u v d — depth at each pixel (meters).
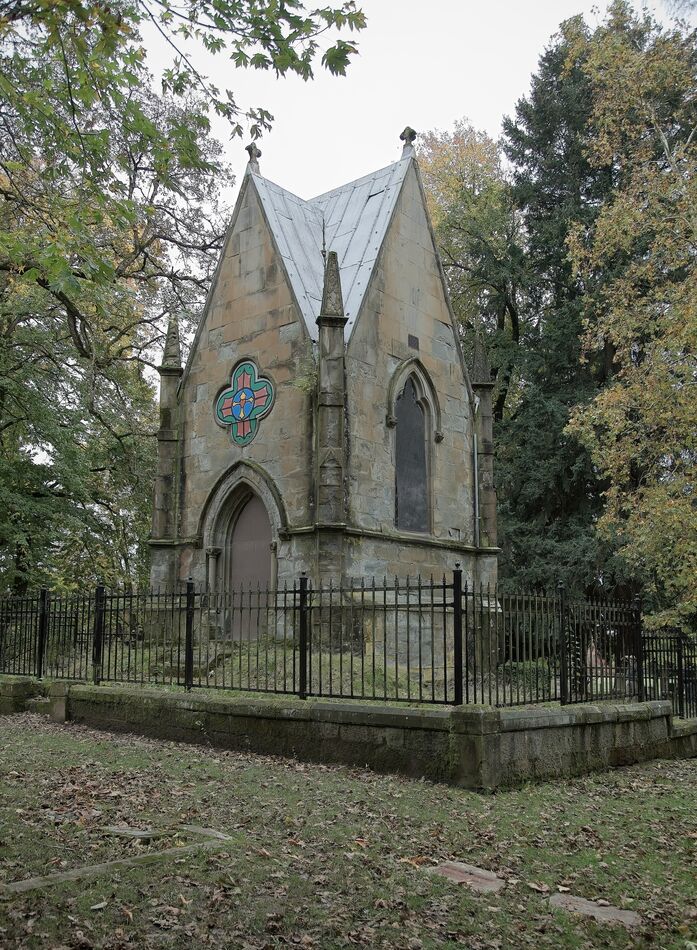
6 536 25.58
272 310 20.67
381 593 19.06
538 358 35.97
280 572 19.12
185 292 32.38
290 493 19.39
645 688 14.94
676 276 31.52
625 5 26.94
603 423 26.86
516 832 8.29
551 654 12.59
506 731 10.43
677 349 22.89
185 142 10.22
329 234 23.30
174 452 22.34
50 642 17.03
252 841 7.46
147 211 14.34
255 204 21.73
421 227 22.89
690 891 6.82
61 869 6.56
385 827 8.15
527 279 36.78
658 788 11.23
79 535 28.56
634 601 14.76
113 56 8.83
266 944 5.41
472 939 5.66
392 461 20.39
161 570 21.75
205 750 12.16
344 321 18.91
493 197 40.25
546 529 35.16
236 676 15.77
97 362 28.27
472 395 23.80
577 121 36.78
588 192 37.09
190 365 22.52
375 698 11.32
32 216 12.38
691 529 22.64
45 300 24.19
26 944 5.20
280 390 20.09
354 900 6.22
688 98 27.34
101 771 10.45
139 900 5.97
